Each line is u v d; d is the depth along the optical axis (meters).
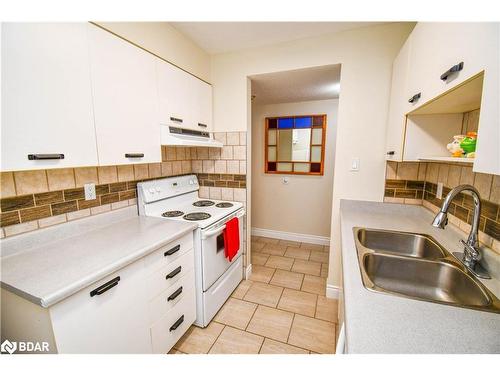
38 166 0.98
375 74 1.80
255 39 1.98
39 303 0.81
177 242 1.49
